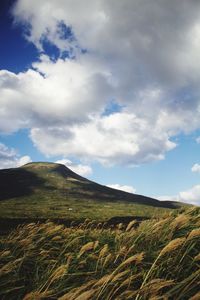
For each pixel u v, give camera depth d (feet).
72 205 372.38
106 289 19.86
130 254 25.45
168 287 20.01
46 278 26.32
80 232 36.83
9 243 38.86
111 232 37.42
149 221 31.55
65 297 18.03
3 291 25.14
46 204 373.20
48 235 37.58
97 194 545.44
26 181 554.46
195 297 15.58
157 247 25.03
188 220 26.16
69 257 26.94
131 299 18.84
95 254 29.09
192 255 22.59
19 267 28.66
